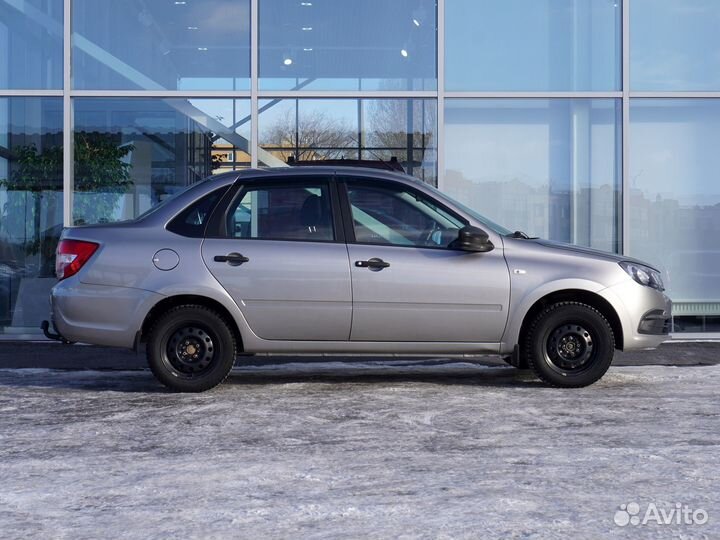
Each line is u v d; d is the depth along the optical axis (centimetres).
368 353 804
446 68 1189
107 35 1180
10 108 1173
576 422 666
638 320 812
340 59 1191
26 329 1169
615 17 1191
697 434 626
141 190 1181
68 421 676
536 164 1188
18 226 1173
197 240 790
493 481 510
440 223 806
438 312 793
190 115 1184
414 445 596
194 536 423
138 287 781
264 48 1190
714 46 1191
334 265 788
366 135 1188
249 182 807
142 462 557
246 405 733
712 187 1188
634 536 421
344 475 525
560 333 808
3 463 556
